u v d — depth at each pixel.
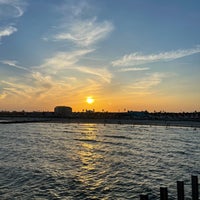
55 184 34.59
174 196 28.92
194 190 17.16
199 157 56.41
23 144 82.38
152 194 30.19
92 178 38.09
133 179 37.38
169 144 83.44
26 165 46.84
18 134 122.44
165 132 140.50
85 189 32.53
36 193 30.67
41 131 146.25
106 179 37.53
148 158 56.00
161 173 41.03
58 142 90.56
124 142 90.69
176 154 61.34
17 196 29.39
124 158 56.22
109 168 45.44
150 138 105.38
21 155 59.06
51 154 61.75
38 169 43.53
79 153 64.12
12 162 49.59
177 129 165.75
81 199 28.84
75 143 87.88
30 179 36.75
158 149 71.12
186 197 27.98
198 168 44.19
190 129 164.75
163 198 15.81
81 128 182.75
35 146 77.69
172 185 33.75
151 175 39.72
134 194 30.42
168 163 49.56
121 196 29.78
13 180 36.00
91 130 159.88
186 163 49.19
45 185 34.00
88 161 52.62
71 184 34.75
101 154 62.44
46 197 29.34
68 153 63.94
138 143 87.31
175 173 40.75
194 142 88.94
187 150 68.31
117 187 33.38
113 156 59.22
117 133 134.50
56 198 29.08
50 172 41.47
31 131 144.75
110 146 79.25
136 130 159.12
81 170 43.72
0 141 89.88
